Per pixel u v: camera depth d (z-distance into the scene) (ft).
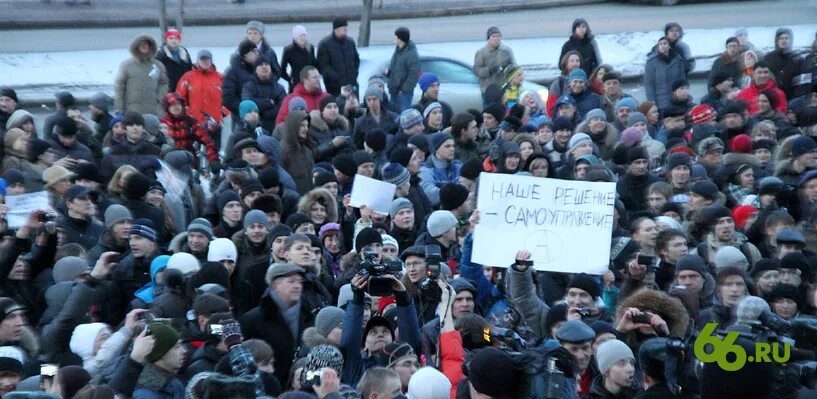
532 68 145.18
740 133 100.27
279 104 108.99
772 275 63.41
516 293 59.26
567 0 176.65
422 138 87.40
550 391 37.55
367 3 142.72
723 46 154.81
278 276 54.39
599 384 48.42
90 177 75.10
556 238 66.74
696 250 72.18
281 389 52.75
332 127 97.81
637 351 51.44
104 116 98.84
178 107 97.86
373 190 74.28
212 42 147.84
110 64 137.39
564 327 50.29
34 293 63.72
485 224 66.28
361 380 45.93
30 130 89.97
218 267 56.49
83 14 153.79
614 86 114.32
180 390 45.21
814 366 41.42
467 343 52.01
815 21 168.96
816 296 60.75
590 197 66.85
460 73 123.24
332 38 118.21
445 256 68.08
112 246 66.59
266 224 65.16
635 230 69.46
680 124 105.60
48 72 132.46
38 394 37.58
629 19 168.55
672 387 38.29
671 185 81.76
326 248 70.13
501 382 36.91
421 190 81.41
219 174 90.43
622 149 91.86
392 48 126.93
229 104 109.91
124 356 47.70
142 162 78.07
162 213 73.77
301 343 54.60
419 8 168.55
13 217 71.41
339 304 58.29
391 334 52.06
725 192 88.58
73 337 53.01
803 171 87.45
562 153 97.81
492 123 102.37
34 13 152.15
